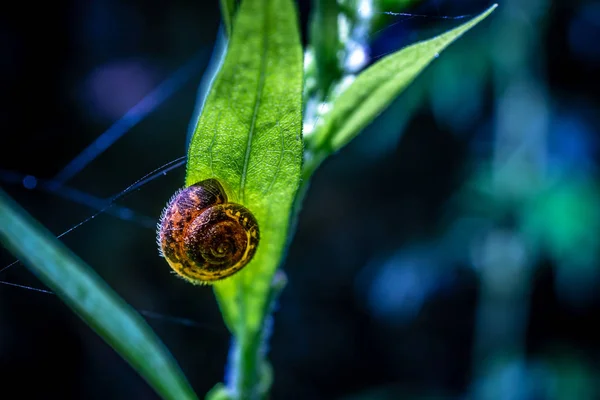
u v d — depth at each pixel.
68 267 0.11
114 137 0.37
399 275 0.36
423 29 0.28
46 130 0.36
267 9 0.09
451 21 0.29
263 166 0.09
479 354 0.33
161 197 0.37
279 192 0.10
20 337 0.35
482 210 0.32
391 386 0.40
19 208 0.11
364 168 0.40
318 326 0.41
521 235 0.30
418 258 0.35
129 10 0.38
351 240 0.41
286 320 0.40
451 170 0.40
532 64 0.30
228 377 0.12
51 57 0.37
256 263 0.10
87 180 0.36
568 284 0.37
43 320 0.35
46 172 0.36
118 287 0.36
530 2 0.29
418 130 0.40
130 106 0.37
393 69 0.10
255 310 0.11
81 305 0.11
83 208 0.36
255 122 0.09
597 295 0.38
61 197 0.36
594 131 0.33
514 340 0.30
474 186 0.33
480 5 0.31
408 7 0.11
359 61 0.11
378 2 0.11
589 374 0.33
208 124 0.09
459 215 0.34
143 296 0.37
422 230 0.40
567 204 0.29
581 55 0.36
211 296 0.39
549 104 0.32
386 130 0.35
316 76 0.11
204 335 0.38
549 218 0.29
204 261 0.09
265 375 0.11
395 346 0.42
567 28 0.36
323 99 0.11
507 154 0.30
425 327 0.43
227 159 0.09
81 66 0.37
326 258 0.41
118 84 0.37
